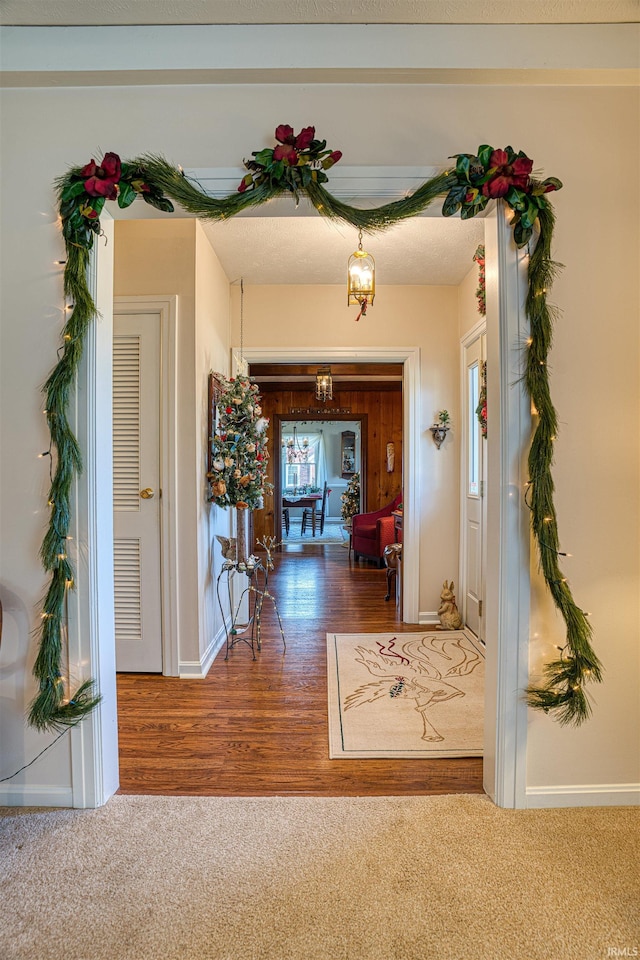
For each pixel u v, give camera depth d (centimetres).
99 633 175
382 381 744
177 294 285
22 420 175
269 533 777
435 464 387
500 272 170
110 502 184
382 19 165
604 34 166
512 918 129
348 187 176
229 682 280
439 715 240
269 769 196
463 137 175
